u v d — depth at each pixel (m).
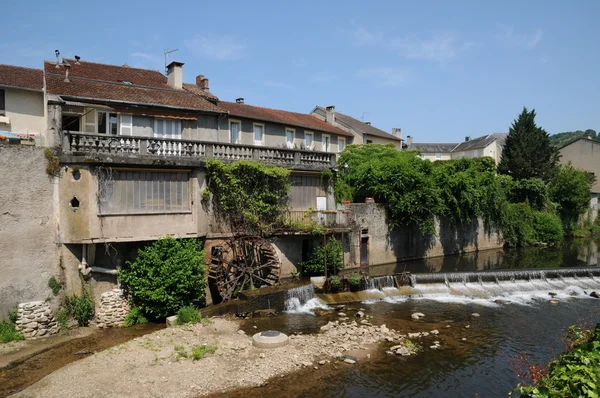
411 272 25.28
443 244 32.81
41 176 15.48
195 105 22.09
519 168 51.84
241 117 25.67
